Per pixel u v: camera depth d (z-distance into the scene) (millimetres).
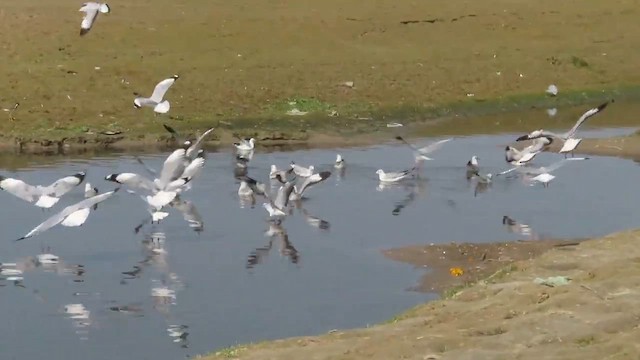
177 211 25500
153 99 21625
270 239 23078
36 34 41938
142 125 35031
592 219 24859
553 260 18344
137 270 20766
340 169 30391
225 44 42875
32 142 32906
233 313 18172
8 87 36781
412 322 15664
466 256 21734
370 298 19000
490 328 14602
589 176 29719
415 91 40125
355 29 45844
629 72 44688
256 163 31422
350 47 43938
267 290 19500
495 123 38281
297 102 37875
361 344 14617
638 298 15195
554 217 25047
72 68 38844
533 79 42844
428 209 25859
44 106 35812
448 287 19625
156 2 48000
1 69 38250
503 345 13984
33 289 19562
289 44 43594
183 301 18859
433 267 21016
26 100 36031
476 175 29469
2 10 44781
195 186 28219
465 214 25375
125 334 17219
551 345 13859
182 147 31750
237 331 17281
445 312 15984
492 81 42000
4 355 16312
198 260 21469
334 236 23344
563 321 14516
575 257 18406
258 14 46812
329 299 18953
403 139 33062
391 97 39375
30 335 17203
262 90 38562
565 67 44281
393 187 28359
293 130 35594
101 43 41781
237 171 30234
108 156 32062
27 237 21453
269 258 21609
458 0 51406
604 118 39344
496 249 22156
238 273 20547
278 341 15352
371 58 42875
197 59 41031
